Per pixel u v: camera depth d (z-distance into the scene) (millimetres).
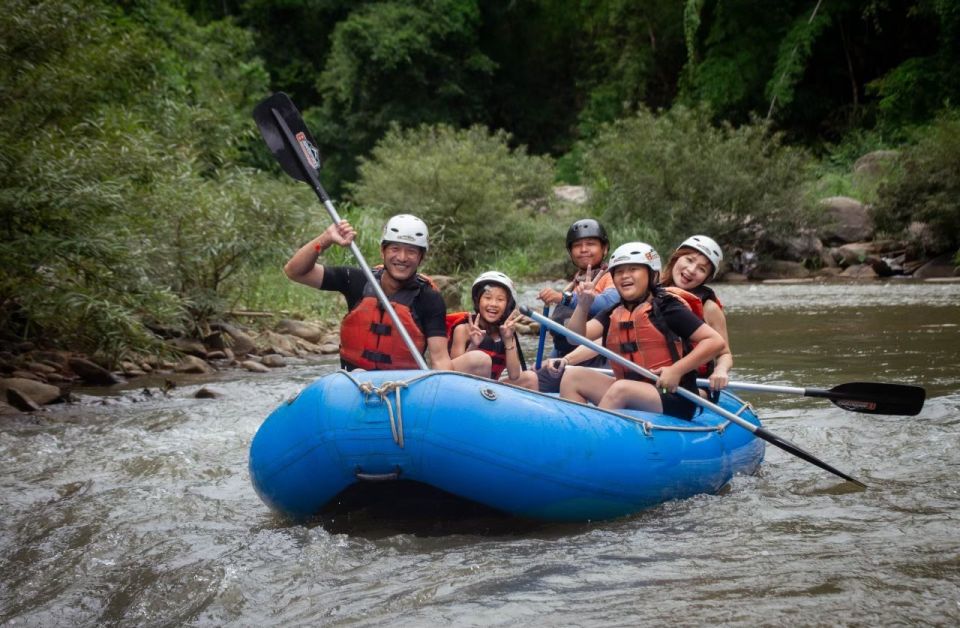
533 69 37094
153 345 7828
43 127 8203
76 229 7430
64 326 7828
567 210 20609
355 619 2945
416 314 4645
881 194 17594
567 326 5223
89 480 4742
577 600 3000
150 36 18203
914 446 5082
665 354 4469
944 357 7832
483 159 17781
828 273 17406
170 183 9562
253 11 36406
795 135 28375
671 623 2793
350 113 33531
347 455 3641
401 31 31797
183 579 3322
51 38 8211
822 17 26578
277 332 10188
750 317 11312
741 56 27938
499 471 3660
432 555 3510
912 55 27781
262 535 3828
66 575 3428
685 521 3869
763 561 3312
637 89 32375
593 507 3838
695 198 18188
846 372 7320
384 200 17641
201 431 5871
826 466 4324
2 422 6141
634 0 32031
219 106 15023
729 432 4570
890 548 3408
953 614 2811
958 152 16703
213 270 9656
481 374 4535
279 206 9695
